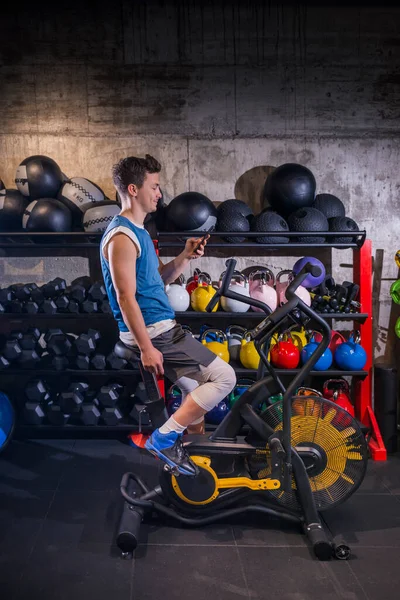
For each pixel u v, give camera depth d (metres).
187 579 2.25
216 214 3.65
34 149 4.03
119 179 2.40
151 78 4.00
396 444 3.70
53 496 3.00
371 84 4.05
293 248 4.10
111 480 3.21
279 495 2.68
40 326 4.09
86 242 3.91
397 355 4.17
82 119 4.01
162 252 4.09
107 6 3.93
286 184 3.65
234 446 2.59
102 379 4.10
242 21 3.98
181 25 3.97
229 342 3.82
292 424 2.66
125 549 2.39
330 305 3.70
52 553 2.44
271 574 2.29
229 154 4.07
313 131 4.08
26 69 3.97
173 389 3.74
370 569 2.33
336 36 4.01
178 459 2.45
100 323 4.09
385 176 4.12
